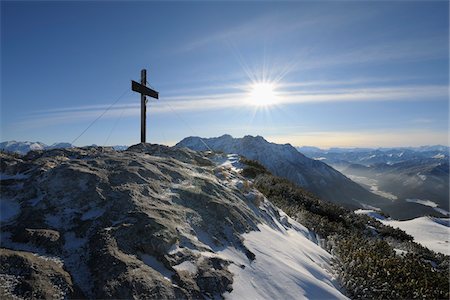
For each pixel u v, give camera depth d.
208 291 5.14
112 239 5.30
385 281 7.82
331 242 11.23
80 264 4.89
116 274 4.62
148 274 4.82
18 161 7.97
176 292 4.77
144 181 7.54
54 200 6.24
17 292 4.03
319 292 6.32
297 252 8.11
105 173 7.46
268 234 8.24
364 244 11.19
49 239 5.19
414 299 7.37
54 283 4.34
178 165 9.83
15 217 5.77
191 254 5.76
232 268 5.96
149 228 5.73
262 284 5.91
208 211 7.53
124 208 6.25
